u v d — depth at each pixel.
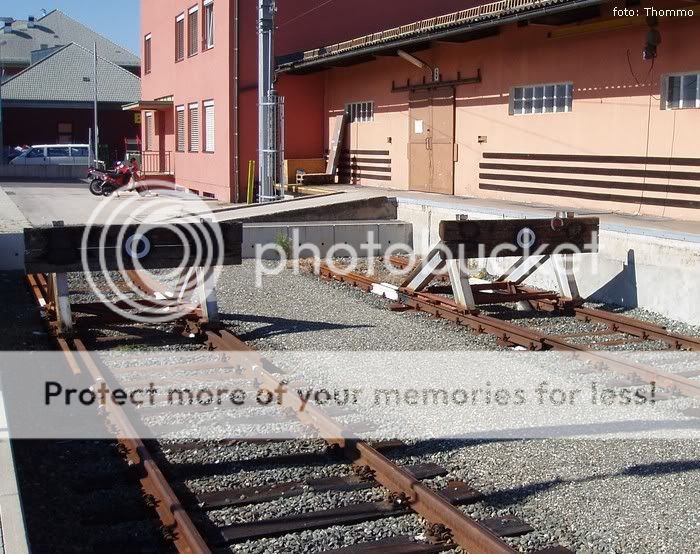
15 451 6.52
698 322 11.27
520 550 5.03
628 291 12.41
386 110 23.89
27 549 4.46
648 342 10.17
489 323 10.48
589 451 6.62
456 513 5.16
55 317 10.86
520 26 17.78
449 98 20.95
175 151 33.22
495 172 19.42
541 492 5.89
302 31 27.03
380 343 9.89
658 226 12.94
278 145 23.48
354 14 27.62
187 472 6.13
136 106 33.53
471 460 6.43
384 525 5.34
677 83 14.77
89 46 78.12
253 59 26.38
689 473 6.20
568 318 11.76
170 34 33.59
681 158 14.59
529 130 18.27
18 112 59.31
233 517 5.43
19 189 34.78
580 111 16.81
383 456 6.13
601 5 15.12
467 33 18.66
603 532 5.29
